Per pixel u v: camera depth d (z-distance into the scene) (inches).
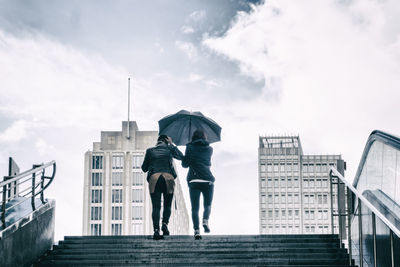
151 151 409.7
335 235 408.2
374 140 462.0
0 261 325.1
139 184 4697.3
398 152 401.4
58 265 362.6
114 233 4623.5
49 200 430.9
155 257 372.8
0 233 326.0
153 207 401.7
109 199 4685.0
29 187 394.0
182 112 446.3
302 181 5600.4
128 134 4793.3
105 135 4830.2
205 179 407.5
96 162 4749.0
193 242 398.6
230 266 357.4
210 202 412.2
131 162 4739.2
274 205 5580.7
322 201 5556.1
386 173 432.5
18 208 396.2
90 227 4640.8
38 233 394.6
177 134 449.7
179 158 415.5
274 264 364.2
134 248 391.5
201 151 412.5
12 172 569.9
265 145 5969.5
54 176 434.9
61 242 405.4
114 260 370.6
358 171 520.7
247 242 400.8
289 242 402.0
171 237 410.6
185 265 358.9
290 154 5654.5
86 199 4682.6
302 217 5541.3
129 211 4650.6
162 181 402.3
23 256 362.9
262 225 5551.2
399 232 292.5
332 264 365.4
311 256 374.9
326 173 5590.6
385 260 388.5
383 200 439.2
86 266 360.5
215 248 390.0
